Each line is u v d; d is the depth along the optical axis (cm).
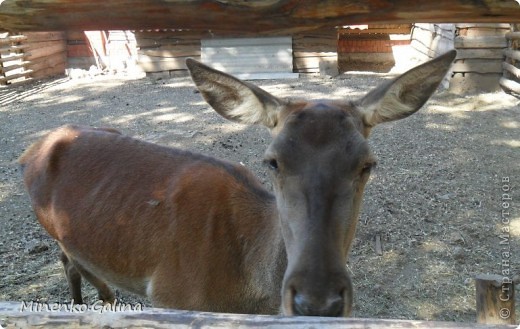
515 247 539
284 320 182
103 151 401
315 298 233
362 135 276
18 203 648
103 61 1653
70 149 414
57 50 1638
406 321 179
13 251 542
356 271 504
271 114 297
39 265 520
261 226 330
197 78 299
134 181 374
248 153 795
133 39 1622
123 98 1195
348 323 179
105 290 442
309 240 245
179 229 343
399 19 215
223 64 1390
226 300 336
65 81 1451
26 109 1131
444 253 530
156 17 219
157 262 348
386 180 694
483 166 738
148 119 1002
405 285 486
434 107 1027
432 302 463
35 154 438
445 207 621
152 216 354
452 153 788
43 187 414
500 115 969
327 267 239
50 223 411
